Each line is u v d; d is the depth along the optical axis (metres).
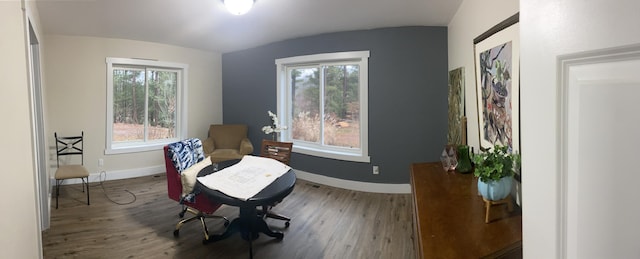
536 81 0.61
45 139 3.21
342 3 2.90
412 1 2.79
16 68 1.49
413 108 3.66
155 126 4.88
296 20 3.43
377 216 3.10
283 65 4.54
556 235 0.56
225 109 5.37
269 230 2.60
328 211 3.24
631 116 0.43
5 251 1.19
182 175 2.46
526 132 0.65
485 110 1.98
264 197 2.00
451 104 3.19
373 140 3.85
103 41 4.26
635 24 0.41
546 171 0.58
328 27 3.70
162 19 3.47
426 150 3.66
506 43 1.64
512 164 1.39
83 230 2.77
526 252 0.67
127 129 4.64
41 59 3.31
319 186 4.13
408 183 3.77
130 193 3.83
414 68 3.63
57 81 4.03
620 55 0.44
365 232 2.74
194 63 5.05
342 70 4.10
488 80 1.91
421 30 3.59
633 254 0.44
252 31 3.92
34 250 1.75
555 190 0.56
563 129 0.54
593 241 0.49
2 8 1.29
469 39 2.51
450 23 3.36
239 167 2.61
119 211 3.23
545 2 0.57
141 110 4.74
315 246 2.49
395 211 3.23
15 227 1.34
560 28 0.54
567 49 0.52
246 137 4.95
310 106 4.43
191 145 2.98
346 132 4.14
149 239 2.60
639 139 0.42
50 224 2.89
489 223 1.31
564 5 0.53
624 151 0.44
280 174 2.44
